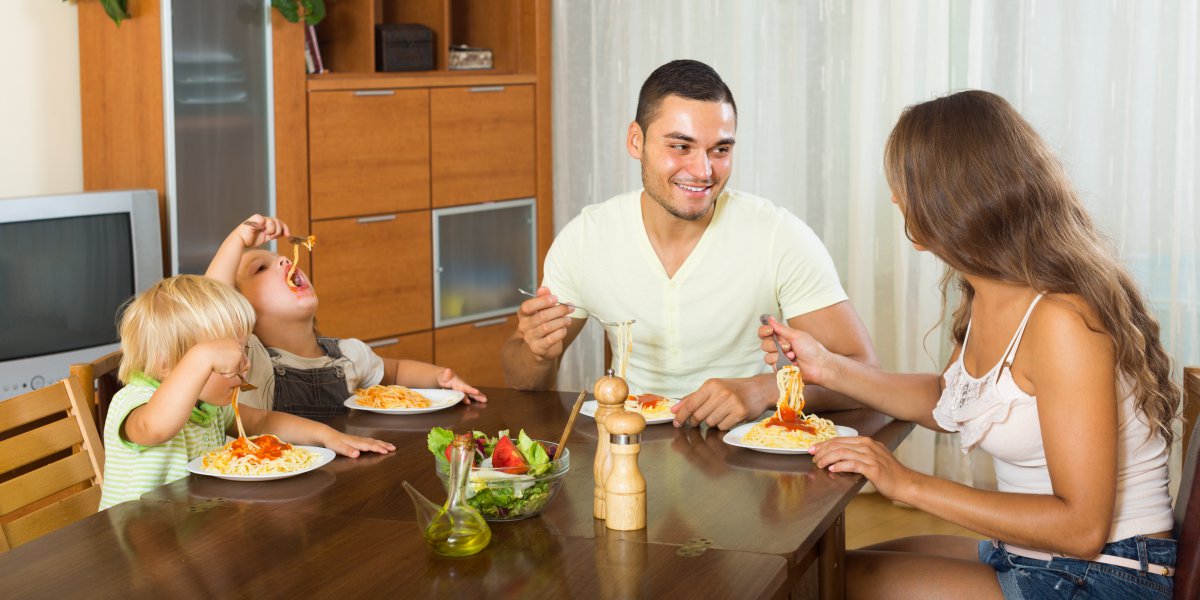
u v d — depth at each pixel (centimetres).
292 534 153
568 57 458
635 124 236
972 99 170
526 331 224
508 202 452
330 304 395
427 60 430
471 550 143
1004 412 172
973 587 177
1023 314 170
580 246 254
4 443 187
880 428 206
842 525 174
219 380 188
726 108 225
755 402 208
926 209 171
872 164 387
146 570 141
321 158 387
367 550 146
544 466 155
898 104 379
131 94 354
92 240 325
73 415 202
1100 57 354
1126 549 169
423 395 230
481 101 437
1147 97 349
